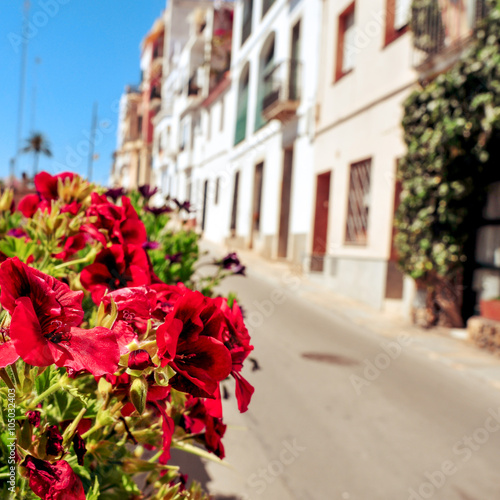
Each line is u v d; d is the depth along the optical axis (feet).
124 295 2.56
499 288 31.22
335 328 31.37
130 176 172.45
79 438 2.71
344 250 46.16
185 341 2.55
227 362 2.53
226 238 81.51
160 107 156.15
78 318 2.22
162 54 159.43
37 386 2.56
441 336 30.76
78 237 4.68
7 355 1.95
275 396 18.16
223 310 2.93
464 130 30.96
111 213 4.09
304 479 12.53
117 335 2.39
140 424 3.29
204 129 102.99
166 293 2.98
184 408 3.51
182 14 144.87
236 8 85.35
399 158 38.45
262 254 66.80
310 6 56.18
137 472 3.48
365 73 44.01
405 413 17.94
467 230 33.04
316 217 52.80
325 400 18.34
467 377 23.17
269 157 66.64
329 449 14.46
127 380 2.69
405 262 34.91
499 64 28.48
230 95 85.97
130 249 3.84
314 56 54.75
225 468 12.37
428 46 35.40
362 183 44.93
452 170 32.30
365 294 41.47
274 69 62.44
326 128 50.98
